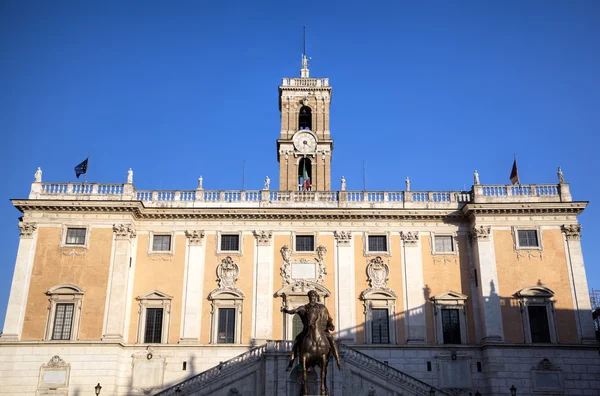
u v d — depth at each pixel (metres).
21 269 49.19
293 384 41.78
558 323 48.47
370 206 53.28
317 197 53.66
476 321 49.62
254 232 52.03
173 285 50.50
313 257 51.41
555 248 50.56
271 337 48.91
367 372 42.31
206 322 49.41
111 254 49.84
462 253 51.81
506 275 49.75
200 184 54.00
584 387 46.62
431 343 48.75
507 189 52.53
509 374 46.78
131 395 46.91
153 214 52.09
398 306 50.00
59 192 52.00
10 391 45.84
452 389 47.28
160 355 48.00
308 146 62.59
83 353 46.78
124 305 48.94
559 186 52.47
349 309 49.78
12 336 47.16
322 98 64.81
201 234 51.81
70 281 49.06
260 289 50.25
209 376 43.16
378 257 51.44
